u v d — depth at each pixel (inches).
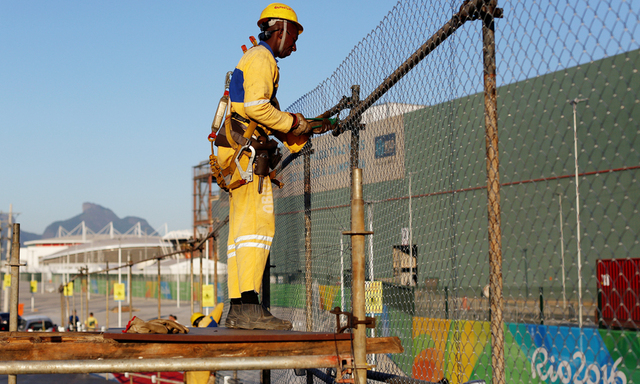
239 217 144.6
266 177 144.9
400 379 135.2
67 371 108.9
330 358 111.2
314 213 209.6
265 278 211.9
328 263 195.8
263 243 142.9
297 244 230.2
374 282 154.9
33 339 117.6
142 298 2947.8
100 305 2770.7
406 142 134.6
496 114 95.8
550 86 82.4
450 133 112.0
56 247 5462.6
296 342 118.1
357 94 158.7
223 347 117.3
